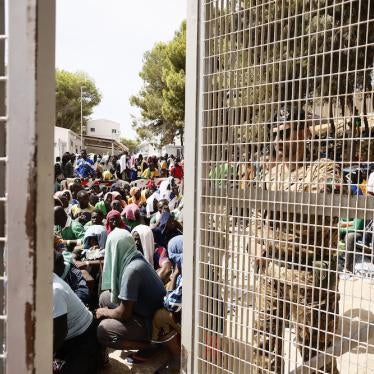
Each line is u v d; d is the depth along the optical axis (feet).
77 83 185.57
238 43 5.95
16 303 2.34
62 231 20.66
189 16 6.44
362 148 5.35
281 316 6.09
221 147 6.22
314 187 5.63
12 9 2.27
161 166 68.90
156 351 12.31
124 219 24.59
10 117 2.30
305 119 5.39
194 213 6.48
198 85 6.38
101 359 11.99
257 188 5.94
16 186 2.31
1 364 2.44
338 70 5.08
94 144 180.45
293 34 5.70
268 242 5.96
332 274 6.23
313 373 5.65
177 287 12.87
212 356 6.37
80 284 13.52
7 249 2.34
